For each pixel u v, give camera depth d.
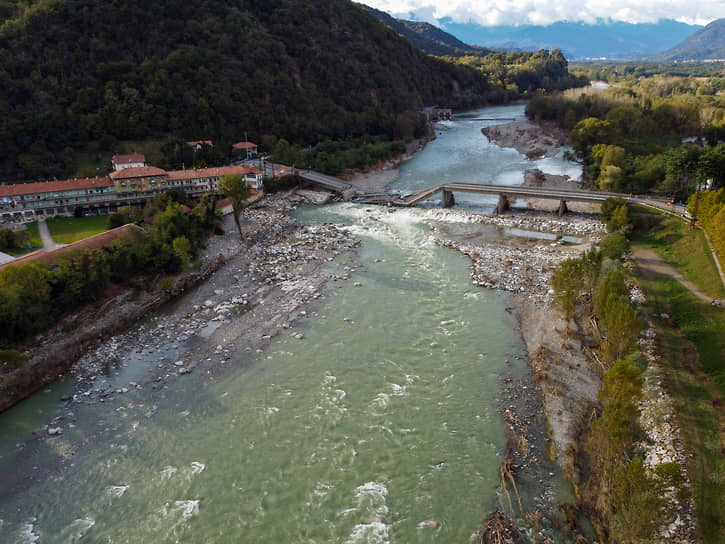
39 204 102.38
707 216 82.31
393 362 59.59
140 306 73.81
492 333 65.12
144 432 49.47
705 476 38.91
